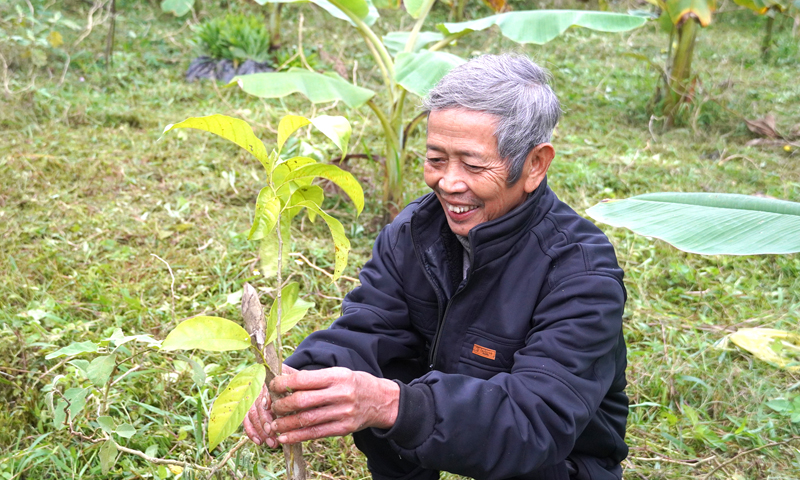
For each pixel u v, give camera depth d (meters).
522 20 3.81
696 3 5.54
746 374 2.69
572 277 1.47
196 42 7.34
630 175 4.77
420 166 4.89
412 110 6.13
